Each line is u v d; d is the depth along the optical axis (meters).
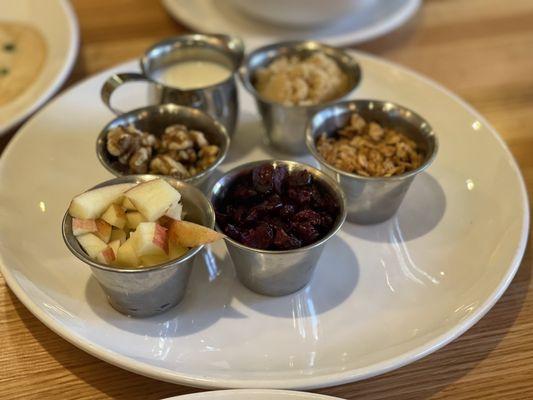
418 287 0.25
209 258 0.26
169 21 0.45
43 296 0.23
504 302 0.25
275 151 0.34
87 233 0.22
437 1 0.48
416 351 0.21
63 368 0.22
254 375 0.21
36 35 0.41
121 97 0.36
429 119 0.35
